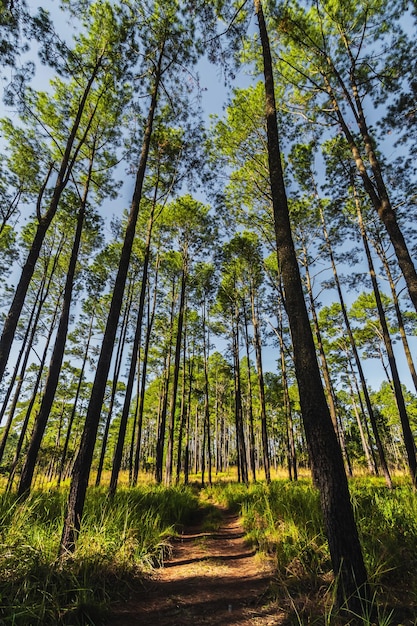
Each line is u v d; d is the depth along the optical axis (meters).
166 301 19.78
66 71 7.55
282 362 16.83
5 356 5.62
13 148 10.66
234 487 12.88
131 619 2.81
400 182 10.77
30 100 8.93
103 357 4.72
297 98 10.49
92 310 20.33
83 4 7.52
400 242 6.66
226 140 12.08
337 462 2.75
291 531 4.30
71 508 3.91
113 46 8.06
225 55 6.62
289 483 10.81
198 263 18.09
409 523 3.84
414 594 2.69
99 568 3.35
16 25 6.22
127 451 34.12
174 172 12.05
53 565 3.11
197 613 2.92
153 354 22.06
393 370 10.09
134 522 4.89
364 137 7.98
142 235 16.08
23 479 6.57
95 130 9.93
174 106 8.93
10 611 2.42
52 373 7.46
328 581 3.18
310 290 14.55
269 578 3.62
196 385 26.67
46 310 18.36
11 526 3.68
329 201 14.30
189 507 8.06
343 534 2.54
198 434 32.62
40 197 6.75
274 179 4.11
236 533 6.20
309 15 8.67
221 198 12.98
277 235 3.84
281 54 9.82
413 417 30.50
